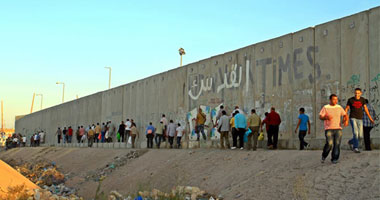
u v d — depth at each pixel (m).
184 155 21.53
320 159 13.95
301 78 21.02
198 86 29.11
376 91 17.62
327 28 19.97
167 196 13.04
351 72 18.70
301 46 21.17
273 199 12.10
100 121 45.59
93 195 19.58
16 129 86.19
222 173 16.42
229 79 26.06
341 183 11.58
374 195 10.39
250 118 18.72
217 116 26.39
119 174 22.94
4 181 12.88
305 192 11.78
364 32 18.30
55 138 60.62
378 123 17.41
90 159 30.64
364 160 12.55
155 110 34.72
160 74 34.31
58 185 23.70
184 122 30.48
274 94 22.58
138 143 33.59
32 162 39.25
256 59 24.00
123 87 40.78
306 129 18.11
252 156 17.14
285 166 14.42
